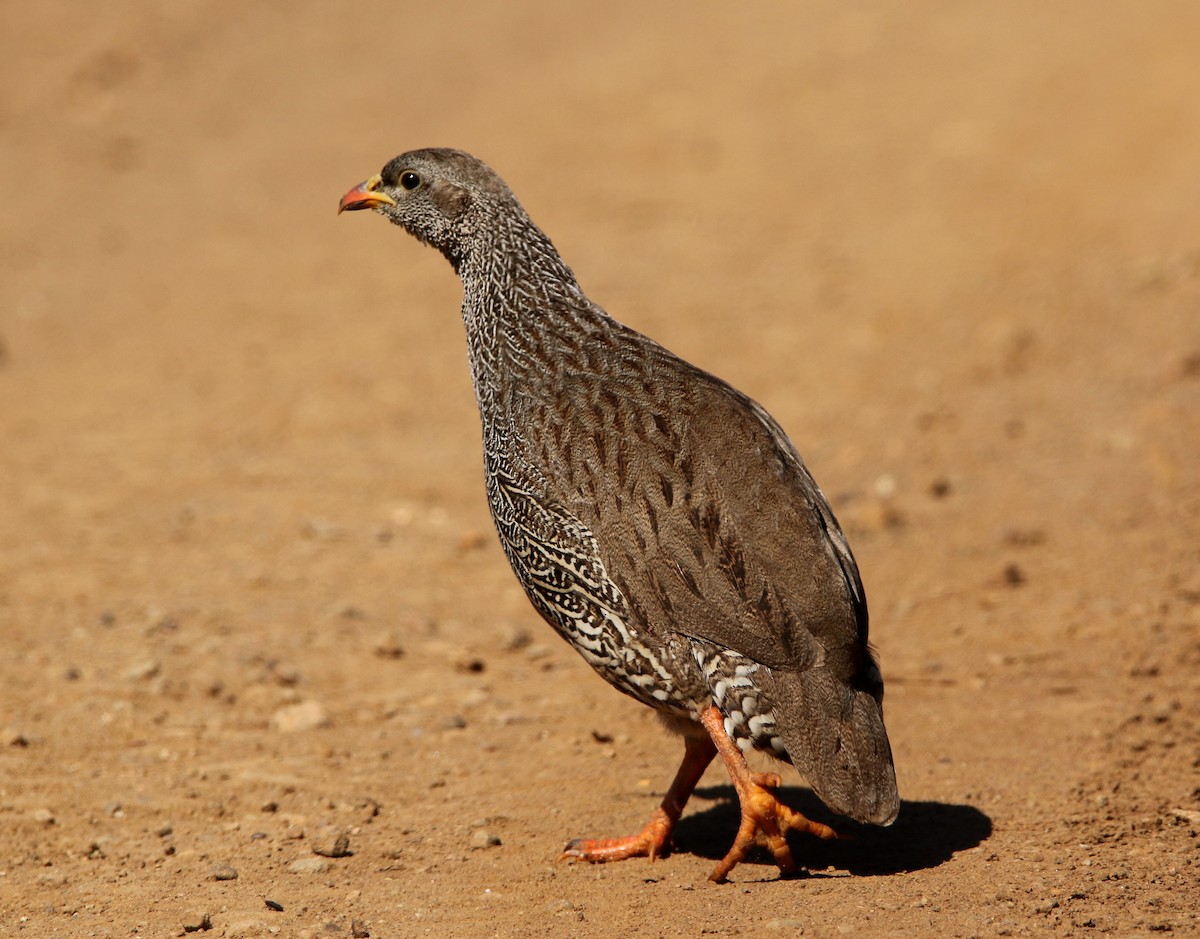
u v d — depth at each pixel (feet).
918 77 108.88
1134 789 27.99
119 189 87.66
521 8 122.93
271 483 52.21
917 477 51.34
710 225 84.02
